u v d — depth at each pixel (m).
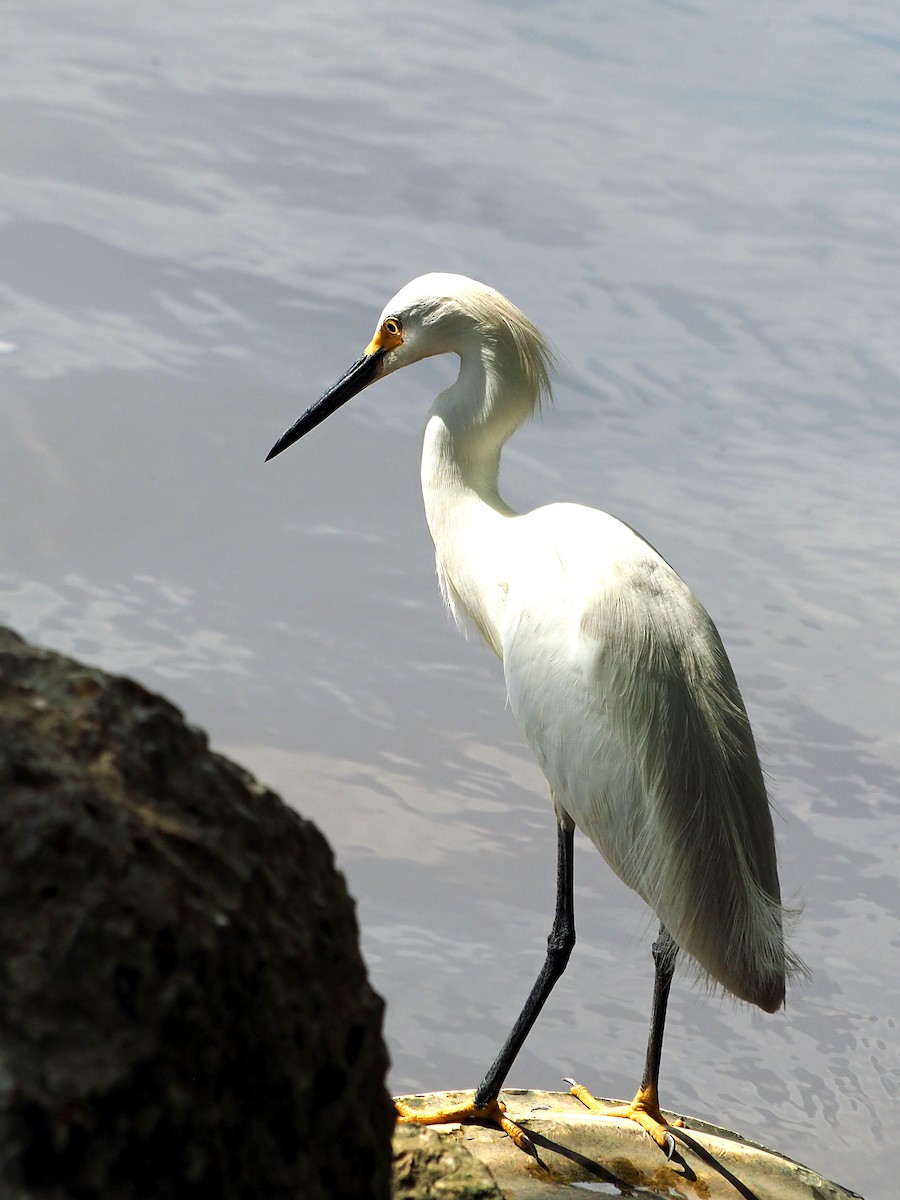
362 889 9.37
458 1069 8.08
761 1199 5.41
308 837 3.13
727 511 13.92
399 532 13.23
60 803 2.59
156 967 2.57
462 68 22.77
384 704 11.22
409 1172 4.29
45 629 11.56
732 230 18.84
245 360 15.24
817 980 9.12
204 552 12.66
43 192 17.86
